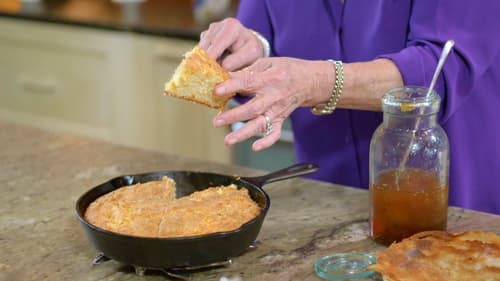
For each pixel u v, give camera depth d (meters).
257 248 1.21
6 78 3.41
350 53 1.58
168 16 3.02
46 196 1.46
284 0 1.62
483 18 1.33
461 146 1.51
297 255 1.18
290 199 1.41
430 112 1.17
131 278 1.13
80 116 3.23
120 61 2.97
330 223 1.30
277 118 1.26
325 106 1.33
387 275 1.04
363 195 1.41
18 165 1.63
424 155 1.18
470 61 1.32
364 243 1.22
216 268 1.15
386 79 1.30
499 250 1.09
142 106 2.99
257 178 1.30
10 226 1.33
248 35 1.46
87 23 3.01
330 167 1.68
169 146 3.00
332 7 1.57
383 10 1.48
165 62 2.84
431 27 1.35
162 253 1.08
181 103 2.90
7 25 3.29
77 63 3.13
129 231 1.11
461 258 1.08
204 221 1.12
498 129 1.51
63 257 1.20
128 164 1.62
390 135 1.19
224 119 1.23
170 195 1.24
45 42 3.20
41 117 3.37
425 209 1.18
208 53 1.38
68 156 1.68
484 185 1.55
